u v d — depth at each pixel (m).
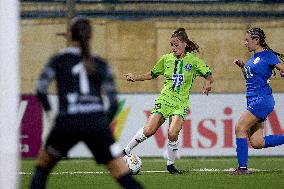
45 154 17.72
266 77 30.09
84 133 17.17
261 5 61.69
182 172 32.88
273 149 43.50
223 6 61.69
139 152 42.66
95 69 17.31
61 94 17.28
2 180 15.98
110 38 61.38
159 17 61.84
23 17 60.59
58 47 60.56
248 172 31.36
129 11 61.78
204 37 61.38
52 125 17.41
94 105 17.27
